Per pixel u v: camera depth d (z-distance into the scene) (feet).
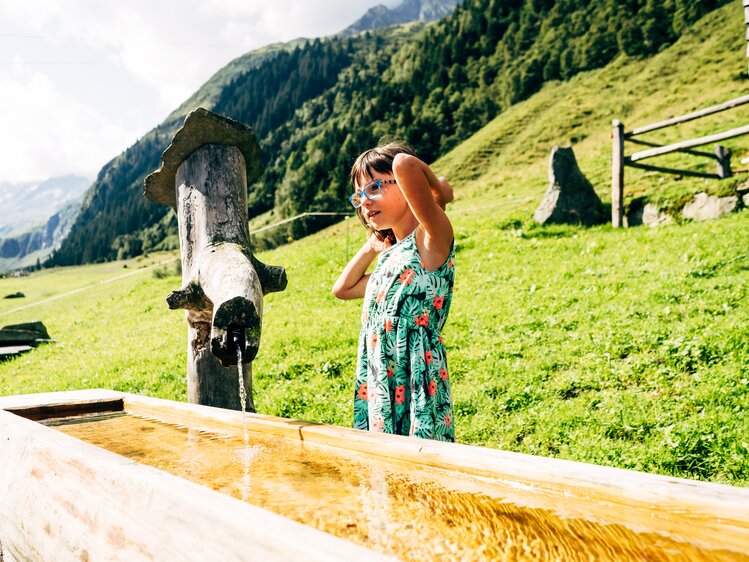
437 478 4.98
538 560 3.46
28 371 31.24
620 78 163.73
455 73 284.61
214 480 5.39
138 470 4.44
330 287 37.70
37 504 5.25
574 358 18.11
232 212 9.95
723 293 21.53
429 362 6.91
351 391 18.31
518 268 33.83
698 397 13.55
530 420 14.25
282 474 5.43
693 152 45.14
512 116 183.73
